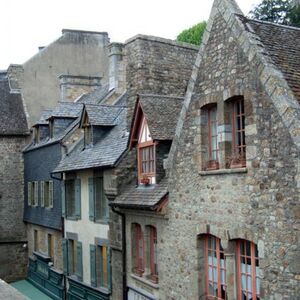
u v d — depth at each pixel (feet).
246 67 32.71
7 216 87.92
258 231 31.50
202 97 36.96
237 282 34.40
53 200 71.92
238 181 33.30
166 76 50.90
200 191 37.17
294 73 31.81
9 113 91.61
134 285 46.68
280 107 29.58
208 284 37.42
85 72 99.60
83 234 60.44
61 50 98.22
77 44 99.55
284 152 29.50
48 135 81.41
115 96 71.46
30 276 84.69
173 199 40.24
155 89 50.19
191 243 38.17
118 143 52.75
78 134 68.59
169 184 40.78
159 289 42.32
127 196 46.55
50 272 72.49
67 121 76.13
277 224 29.99
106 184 51.37
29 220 84.23
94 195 56.70
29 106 94.07
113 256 50.98
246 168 32.45
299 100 29.94
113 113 61.36
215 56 35.86
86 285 58.65
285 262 29.35
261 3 58.13
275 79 30.27
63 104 78.33
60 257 69.92
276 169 30.12
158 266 42.60
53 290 71.61
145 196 43.47
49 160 73.92
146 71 49.85
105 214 54.75
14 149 89.40
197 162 37.37
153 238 44.47
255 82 31.81
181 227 39.34
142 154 46.88
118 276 49.67
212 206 35.83
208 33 36.81
